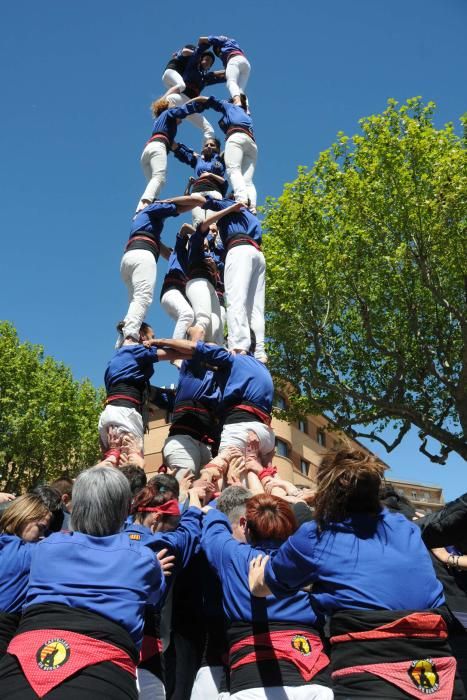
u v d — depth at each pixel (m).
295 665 2.85
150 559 2.70
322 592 2.53
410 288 19.88
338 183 19.86
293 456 34.44
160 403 7.17
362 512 2.61
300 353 20.78
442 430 18.69
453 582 3.55
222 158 9.41
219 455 5.82
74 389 30.72
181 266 7.83
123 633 2.44
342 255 19.19
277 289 20.16
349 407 20.97
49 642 2.33
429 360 19.28
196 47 10.10
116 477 2.82
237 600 3.02
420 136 18.33
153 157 8.49
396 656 2.33
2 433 27.44
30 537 3.37
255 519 3.19
